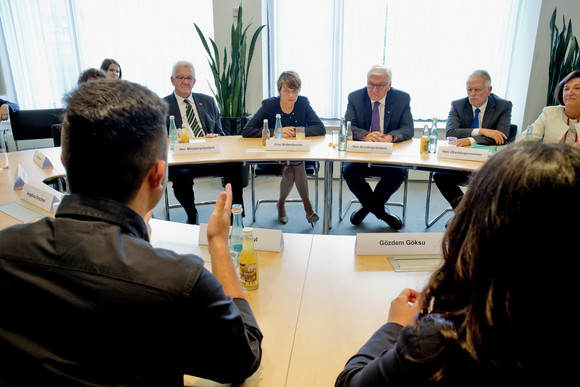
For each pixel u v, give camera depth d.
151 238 1.39
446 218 3.38
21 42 4.32
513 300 0.40
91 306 0.52
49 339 0.54
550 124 2.73
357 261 1.25
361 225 3.21
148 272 0.53
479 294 0.42
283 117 3.25
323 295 1.06
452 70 4.11
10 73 4.42
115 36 4.34
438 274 0.52
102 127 0.56
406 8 3.99
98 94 0.58
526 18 3.83
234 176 3.10
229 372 0.62
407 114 3.12
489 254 0.41
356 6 4.06
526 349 0.40
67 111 0.58
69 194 0.61
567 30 3.63
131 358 0.54
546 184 0.39
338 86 4.34
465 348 0.42
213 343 0.57
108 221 0.58
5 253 0.55
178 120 3.24
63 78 4.45
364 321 0.95
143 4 4.27
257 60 4.22
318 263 1.24
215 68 3.98
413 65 4.14
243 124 4.13
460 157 2.39
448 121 3.09
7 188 1.92
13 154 2.69
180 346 0.56
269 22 4.21
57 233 0.56
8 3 4.19
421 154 2.55
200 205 3.67
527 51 3.84
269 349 0.85
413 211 3.59
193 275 0.55
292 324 0.94
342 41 4.19
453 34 4.00
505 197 0.40
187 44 4.41
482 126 3.02
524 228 0.39
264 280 1.14
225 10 4.11
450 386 0.42
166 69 4.48
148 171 0.61
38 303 0.53
